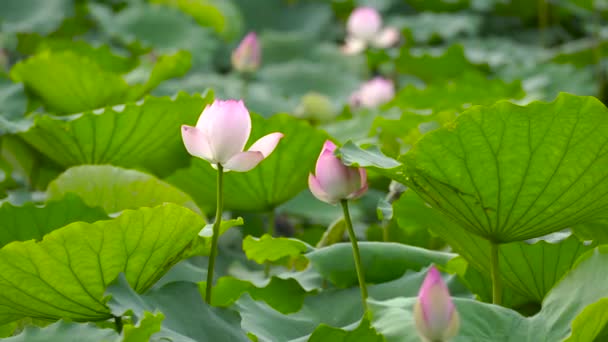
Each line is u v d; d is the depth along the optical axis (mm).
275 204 6652
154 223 5426
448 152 5461
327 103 9688
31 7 12453
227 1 14273
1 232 5914
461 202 5547
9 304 5516
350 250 5953
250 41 8609
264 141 5539
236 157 5480
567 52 11594
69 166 6691
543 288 5859
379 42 10820
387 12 14625
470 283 6086
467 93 8727
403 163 5492
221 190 5512
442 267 5949
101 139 6551
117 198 6164
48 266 5426
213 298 6016
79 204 5926
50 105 7297
